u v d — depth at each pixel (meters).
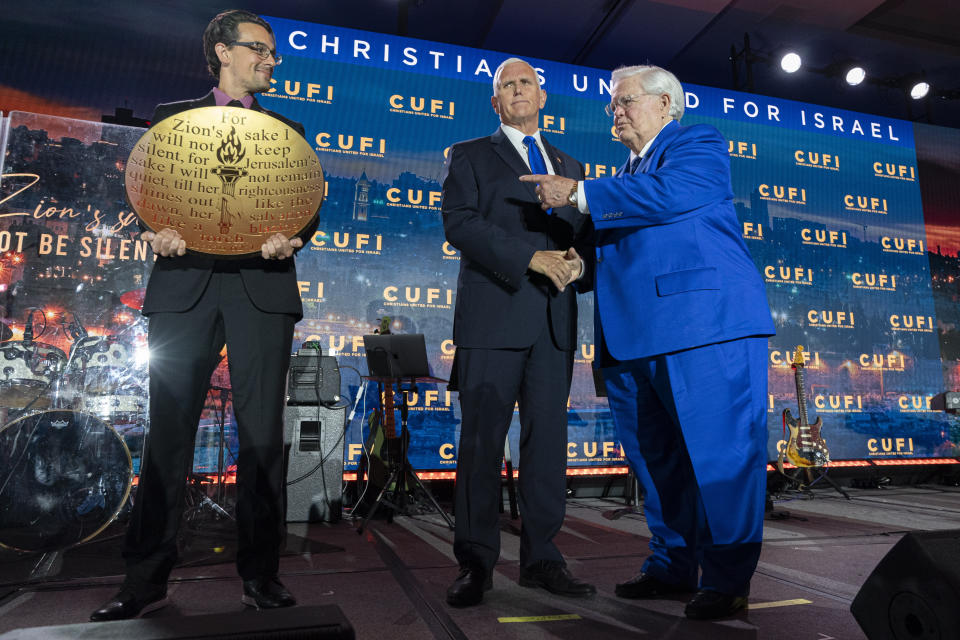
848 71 6.13
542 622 1.45
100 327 2.90
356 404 4.29
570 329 1.91
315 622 0.68
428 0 5.39
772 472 4.98
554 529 1.79
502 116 2.06
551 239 1.92
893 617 0.85
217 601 1.62
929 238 5.92
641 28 5.70
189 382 1.52
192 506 3.04
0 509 2.36
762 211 5.47
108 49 4.85
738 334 1.56
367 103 4.71
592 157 5.09
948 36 6.04
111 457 2.52
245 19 1.66
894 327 5.63
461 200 1.90
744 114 5.59
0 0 4.68
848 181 5.78
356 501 3.94
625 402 1.83
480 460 1.77
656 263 1.65
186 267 1.54
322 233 4.47
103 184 3.07
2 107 4.56
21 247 2.89
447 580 1.90
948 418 5.60
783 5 5.54
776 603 1.61
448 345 4.58
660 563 1.71
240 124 1.51
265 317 1.59
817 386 5.32
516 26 5.66
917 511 3.71
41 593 1.73
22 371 2.50
